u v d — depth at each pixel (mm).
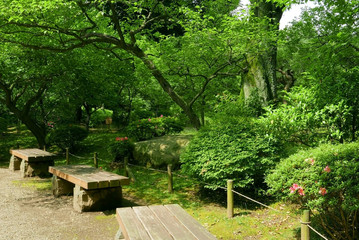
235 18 6734
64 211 5402
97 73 10945
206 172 5422
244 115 7438
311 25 6652
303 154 3789
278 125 5016
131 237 2607
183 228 2809
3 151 12766
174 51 8477
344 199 3264
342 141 4602
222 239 4133
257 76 7770
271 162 5180
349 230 3754
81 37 8219
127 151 9336
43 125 12320
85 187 5012
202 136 6004
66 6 6988
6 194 6543
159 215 3182
